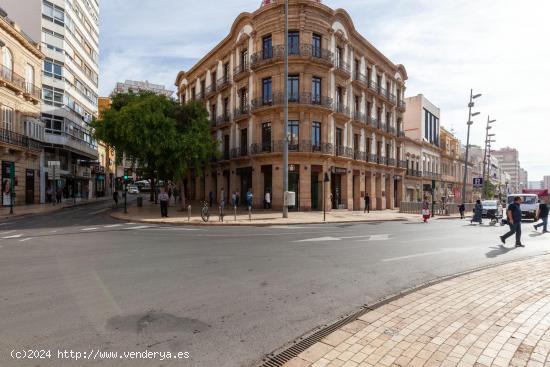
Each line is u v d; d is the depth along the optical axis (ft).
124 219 62.08
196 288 18.65
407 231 48.70
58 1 114.62
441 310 15.01
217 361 10.87
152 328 13.33
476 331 12.64
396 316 14.32
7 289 18.19
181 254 28.32
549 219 82.84
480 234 46.32
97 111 156.87
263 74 88.63
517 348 11.24
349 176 98.32
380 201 114.52
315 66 86.38
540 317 14.07
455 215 95.86
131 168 90.89
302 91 84.89
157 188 131.54
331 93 90.68
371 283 20.16
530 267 23.81
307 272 22.53
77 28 129.18
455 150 195.83
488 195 163.02
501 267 23.81
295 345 11.92
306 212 83.10
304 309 15.70
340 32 94.38
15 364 10.39
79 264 24.30
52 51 112.06
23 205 95.45
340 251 30.45
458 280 20.17
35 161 103.96
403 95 133.80
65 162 129.59
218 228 50.37
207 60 120.57
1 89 84.58
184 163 75.82
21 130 93.91
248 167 94.02
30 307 15.48
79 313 14.80
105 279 20.30
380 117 117.19
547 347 11.32
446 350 11.13
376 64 113.60
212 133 116.06
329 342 11.87
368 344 11.66
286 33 66.80
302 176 84.94
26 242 34.63
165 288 18.57
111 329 13.16
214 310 15.39
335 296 17.65
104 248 31.12
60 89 115.03
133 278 20.57
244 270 22.86
